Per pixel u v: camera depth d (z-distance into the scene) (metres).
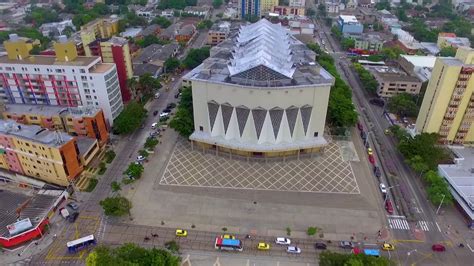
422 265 91.38
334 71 188.50
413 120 162.38
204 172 125.19
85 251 94.19
